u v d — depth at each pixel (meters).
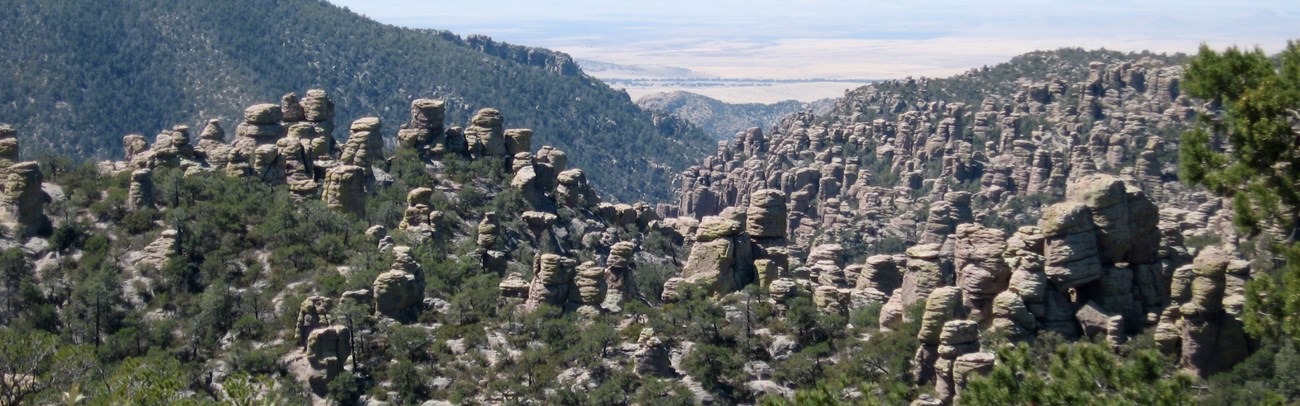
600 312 113.81
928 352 91.12
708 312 107.06
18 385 74.06
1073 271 96.06
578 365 100.81
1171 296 97.75
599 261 147.12
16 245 123.69
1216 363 89.25
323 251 127.00
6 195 127.06
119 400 70.94
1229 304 88.88
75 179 140.12
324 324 105.19
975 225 102.75
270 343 107.38
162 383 76.06
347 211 142.00
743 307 108.06
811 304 106.88
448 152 166.75
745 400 95.94
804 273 132.62
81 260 122.62
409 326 107.31
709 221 121.88
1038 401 55.25
